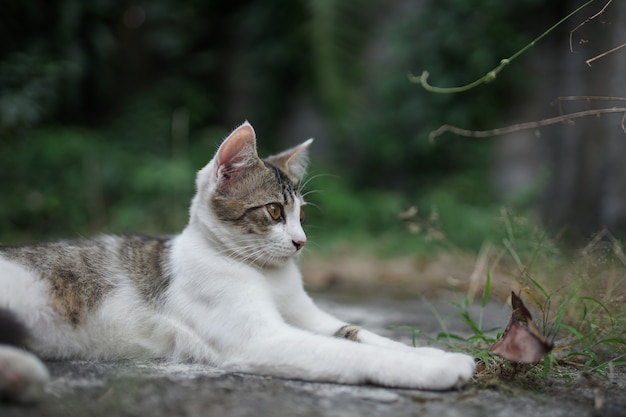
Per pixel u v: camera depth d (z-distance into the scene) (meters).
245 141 0.98
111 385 0.84
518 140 2.14
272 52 2.45
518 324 0.88
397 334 1.08
